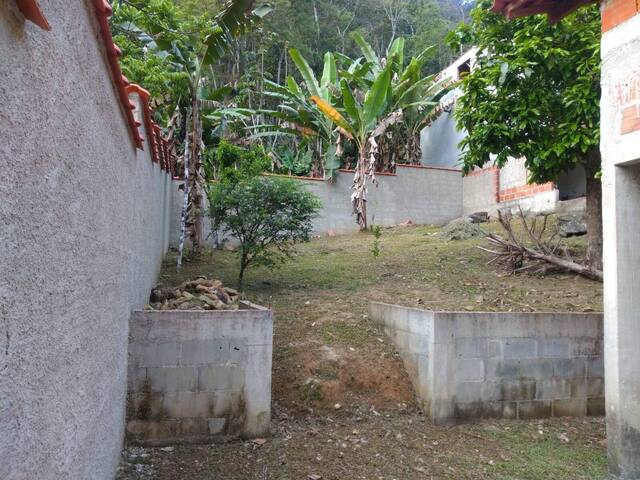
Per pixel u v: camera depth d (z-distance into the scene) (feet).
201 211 32.14
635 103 13.12
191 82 30.50
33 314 5.92
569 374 18.47
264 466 13.57
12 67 5.10
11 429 5.31
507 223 29.22
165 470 13.07
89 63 8.37
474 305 22.93
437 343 17.21
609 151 13.87
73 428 7.84
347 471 13.53
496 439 16.12
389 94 45.27
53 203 6.58
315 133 49.24
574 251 31.17
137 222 15.85
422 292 25.57
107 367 10.76
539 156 24.64
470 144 27.07
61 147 6.86
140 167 16.37
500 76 24.44
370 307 22.76
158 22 27.09
